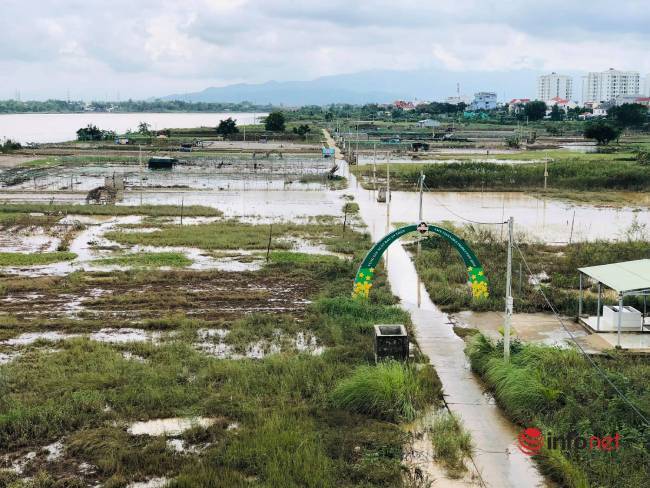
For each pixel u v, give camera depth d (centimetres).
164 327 2333
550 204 5525
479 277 2611
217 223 4381
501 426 1617
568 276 2991
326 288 2830
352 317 2392
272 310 2552
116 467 1396
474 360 1952
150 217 4603
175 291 2762
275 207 5188
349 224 4384
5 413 1611
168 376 1831
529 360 1884
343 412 1673
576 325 2394
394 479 1369
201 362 1961
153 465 1402
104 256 3394
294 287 2892
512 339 2061
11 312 2467
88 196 5278
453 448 1480
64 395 1706
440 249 3478
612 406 1588
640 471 1355
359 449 1497
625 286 2109
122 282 2906
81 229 4103
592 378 1764
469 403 1739
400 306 2625
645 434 1475
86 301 2589
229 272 3108
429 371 1911
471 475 1400
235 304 2630
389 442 1523
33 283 2788
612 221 4678
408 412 1652
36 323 2323
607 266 2356
